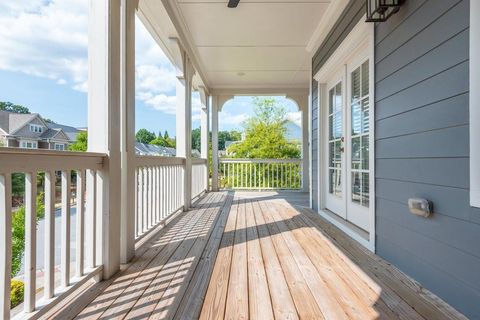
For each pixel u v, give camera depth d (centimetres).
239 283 191
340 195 380
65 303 163
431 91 175
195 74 545
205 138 718
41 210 207
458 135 153
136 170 268
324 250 261
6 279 121
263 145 1161
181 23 400
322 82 441
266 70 616
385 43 231
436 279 172
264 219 400
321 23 401
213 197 630
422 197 184
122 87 230
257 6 358
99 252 196
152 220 308
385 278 198
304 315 152
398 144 213
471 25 142
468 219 147
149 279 197
